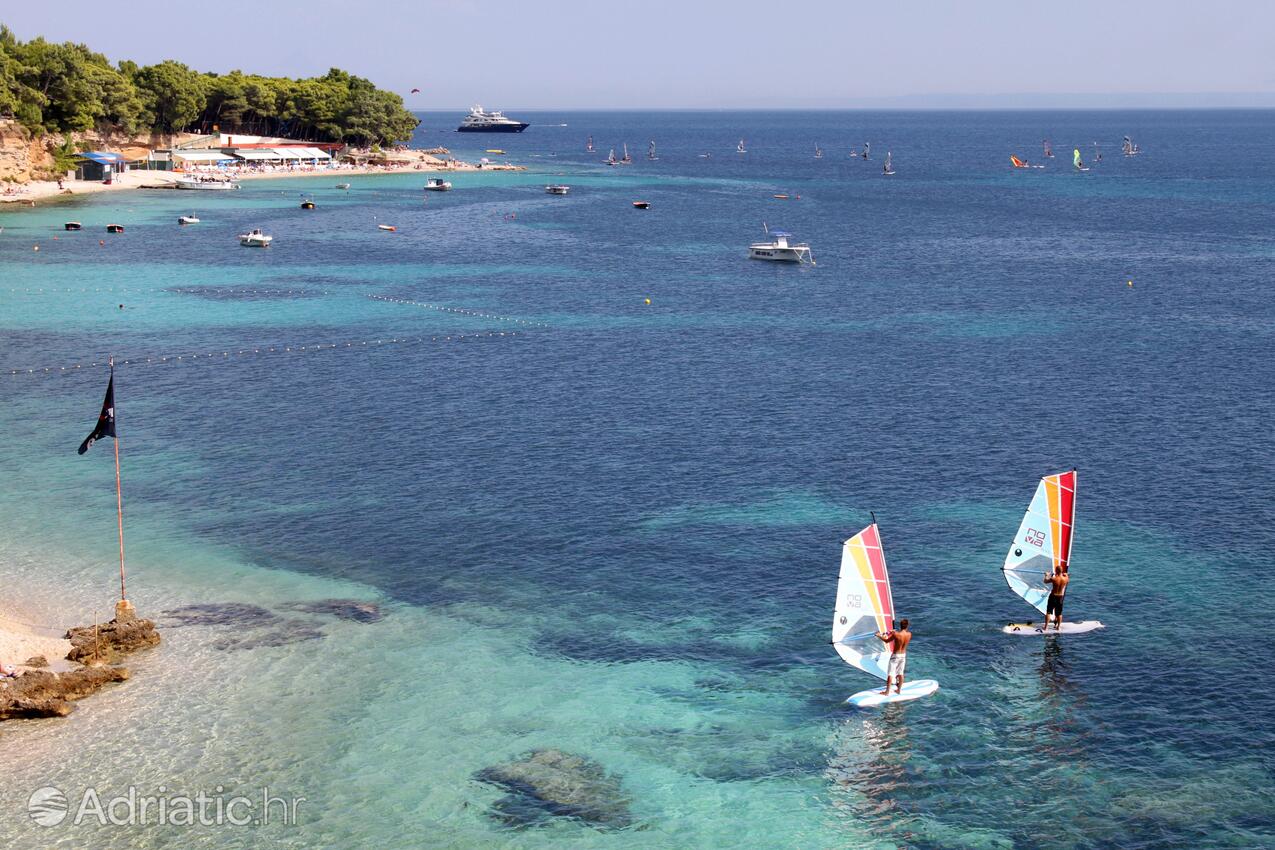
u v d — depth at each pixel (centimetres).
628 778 5212
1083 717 5669
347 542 7769
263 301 16425
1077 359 13050
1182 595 6925
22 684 5662
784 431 10225
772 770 5275
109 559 7431
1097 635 6481
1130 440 9906
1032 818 4922
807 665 6212
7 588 6962
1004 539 7794
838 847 4750
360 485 8819
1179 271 19838
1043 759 5331
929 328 14988
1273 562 7344
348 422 10450
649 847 4741
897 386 11819
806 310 16350
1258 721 5591
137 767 5209
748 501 8519
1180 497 8506
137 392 11400
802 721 5681
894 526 8031
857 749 5431
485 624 6656
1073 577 7194
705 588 7100
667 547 7700
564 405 11069
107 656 6153
